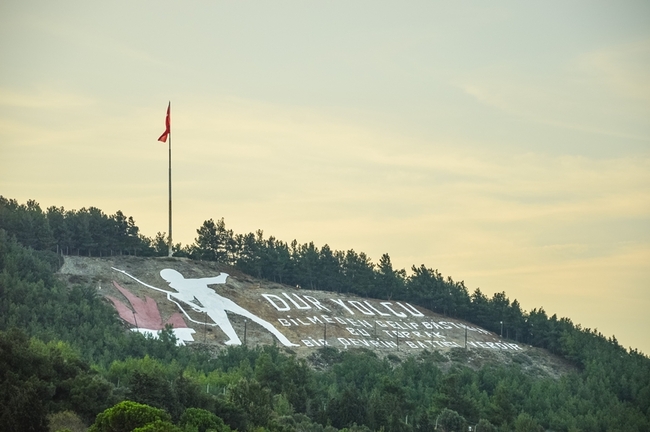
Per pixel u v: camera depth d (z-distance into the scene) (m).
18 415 164.12
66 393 183.62
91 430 159.38
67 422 171.62
